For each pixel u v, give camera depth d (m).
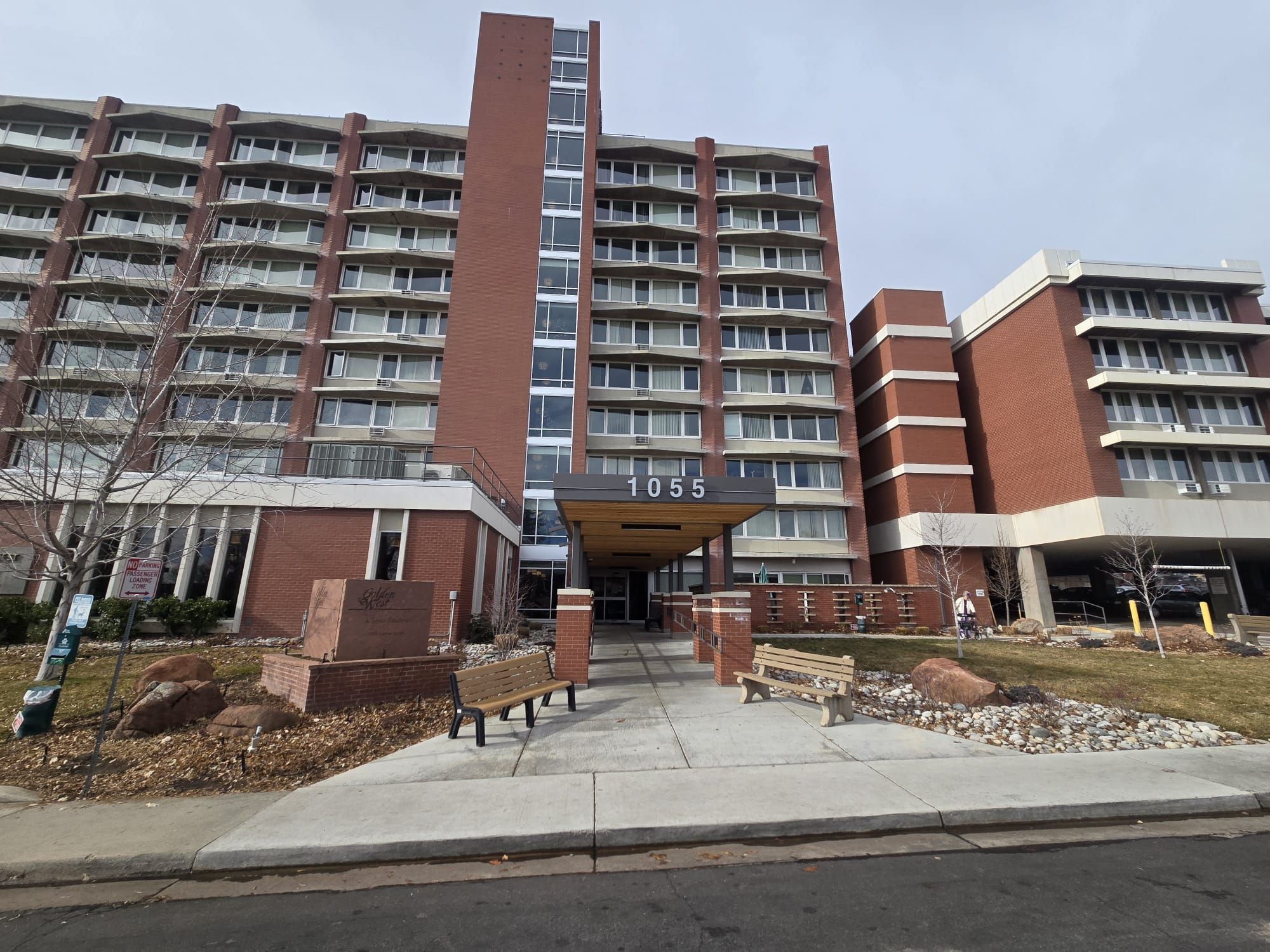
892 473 28.44
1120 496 23.38
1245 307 26.59
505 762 6.11
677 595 19.30
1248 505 23.08
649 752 6.40
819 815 4.75
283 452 25.42
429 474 17.00
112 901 3.81
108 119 29.48
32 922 3.55
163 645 13.46
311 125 30.80
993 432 28.44
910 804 4.96
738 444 28.92
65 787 5.56
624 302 30.27
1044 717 7.90
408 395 27.14
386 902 3.72
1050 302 25.77
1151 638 16.58
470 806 5.00
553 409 26.67
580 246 28.89
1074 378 24.72
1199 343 26.05
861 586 22.02
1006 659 13.29
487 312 27.28
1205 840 4.56
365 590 8.80
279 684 8.60
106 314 25.11
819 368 29.97
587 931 3.34
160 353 10.77
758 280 30.83
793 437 29.27
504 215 28.75
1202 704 8.73
